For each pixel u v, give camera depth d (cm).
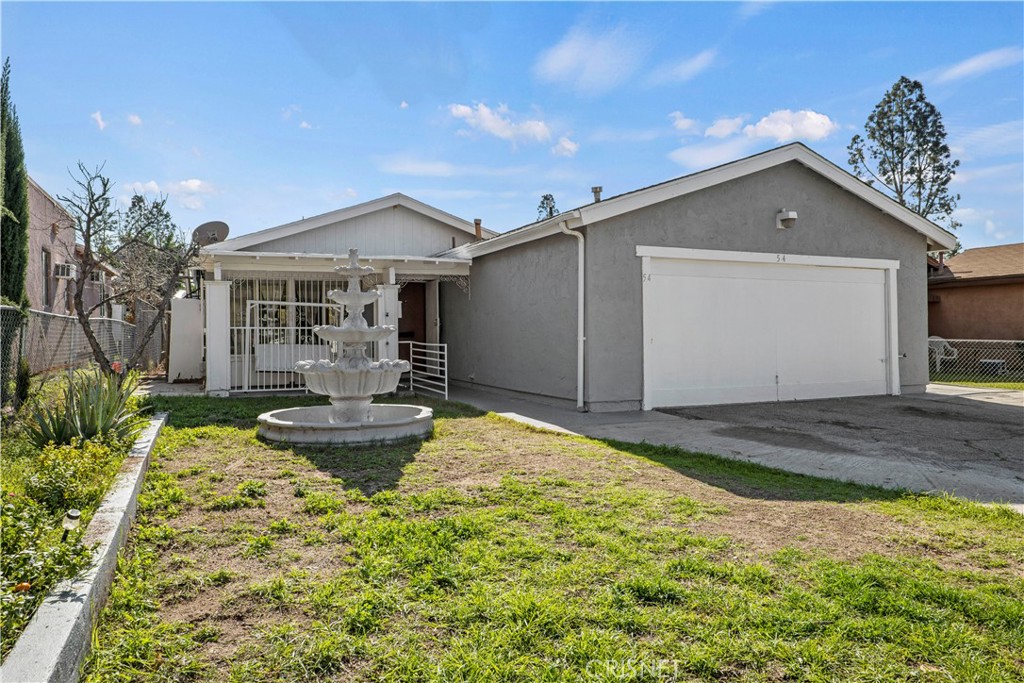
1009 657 261
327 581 335
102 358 1120
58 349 1261
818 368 1191
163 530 406
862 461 645
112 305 1938
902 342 1273
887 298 1257
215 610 305
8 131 1005
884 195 1213
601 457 637
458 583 329
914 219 1241
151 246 1281
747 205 1121
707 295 1095
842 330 1216
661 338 1056
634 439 760
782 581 335
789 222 1127
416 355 1664
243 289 1285
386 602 307
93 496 412
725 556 371
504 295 1246
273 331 1290
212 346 1105
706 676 248
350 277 750
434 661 257
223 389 1103
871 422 905
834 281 1209
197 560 366
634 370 1027
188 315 1460
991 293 1789
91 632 269
